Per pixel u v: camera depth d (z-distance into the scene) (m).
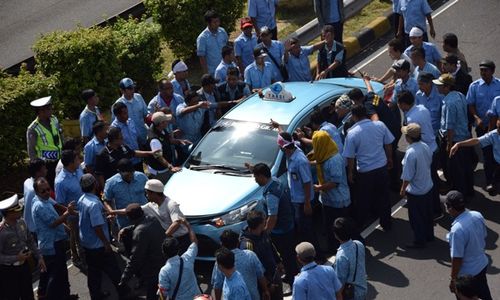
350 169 11.41
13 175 14.16
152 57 16.05
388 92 13.23
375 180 11.40
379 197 11.55
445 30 17.77
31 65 16.34
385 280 10.67
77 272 11.66
